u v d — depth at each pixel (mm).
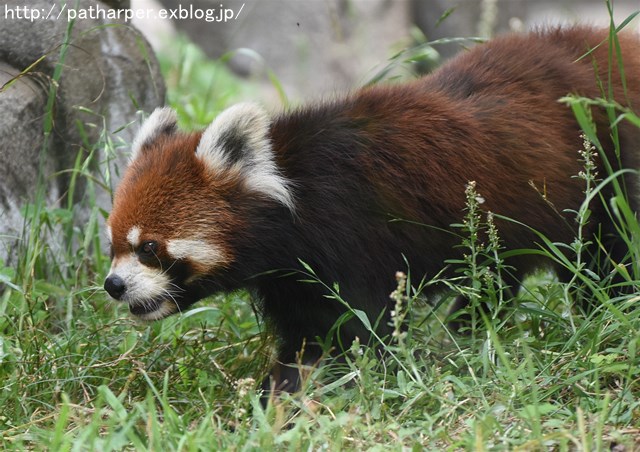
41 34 13023
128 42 14133
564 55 11312
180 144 10273
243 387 8656
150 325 10984
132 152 10742
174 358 10609
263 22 31953
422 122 10422
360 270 10016
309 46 31766
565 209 10562
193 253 9852
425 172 10227
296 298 10383
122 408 7973
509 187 10461
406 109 10516
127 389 9562
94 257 12922
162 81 15016
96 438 7875
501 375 8867
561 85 10945
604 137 10805
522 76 10977
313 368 8945
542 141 10617
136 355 10344
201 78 25734
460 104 10656
